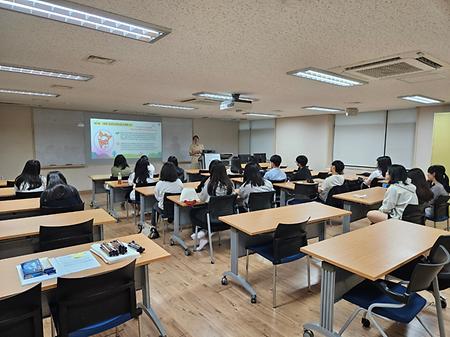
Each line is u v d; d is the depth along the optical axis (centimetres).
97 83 414
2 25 202
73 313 147
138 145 905
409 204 304
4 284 149
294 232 254
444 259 172
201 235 387
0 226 244
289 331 224
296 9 175
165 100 585
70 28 208
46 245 221
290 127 970
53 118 754
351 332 222
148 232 439
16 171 713
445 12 176
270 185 394
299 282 301
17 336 132
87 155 813
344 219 384
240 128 1164
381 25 197
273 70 327
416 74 332
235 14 182
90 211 292
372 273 162
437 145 564
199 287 291
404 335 219
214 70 331
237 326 230
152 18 188
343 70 319
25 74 358
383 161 512
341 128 851
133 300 166
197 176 709
